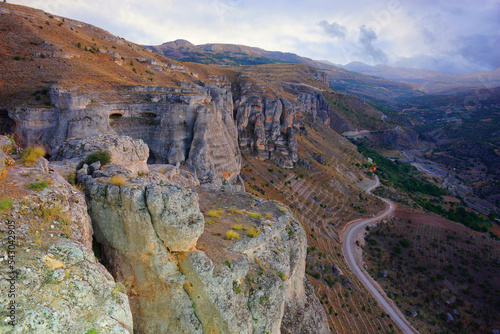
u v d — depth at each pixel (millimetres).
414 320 71438
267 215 30656
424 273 88562
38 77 53969
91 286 11828
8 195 12773
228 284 18453
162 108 59094
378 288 80000
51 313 9992
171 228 16688
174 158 59000
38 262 10953
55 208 13758
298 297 32344
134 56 86688
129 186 17328
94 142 28578
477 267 87875
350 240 98750
